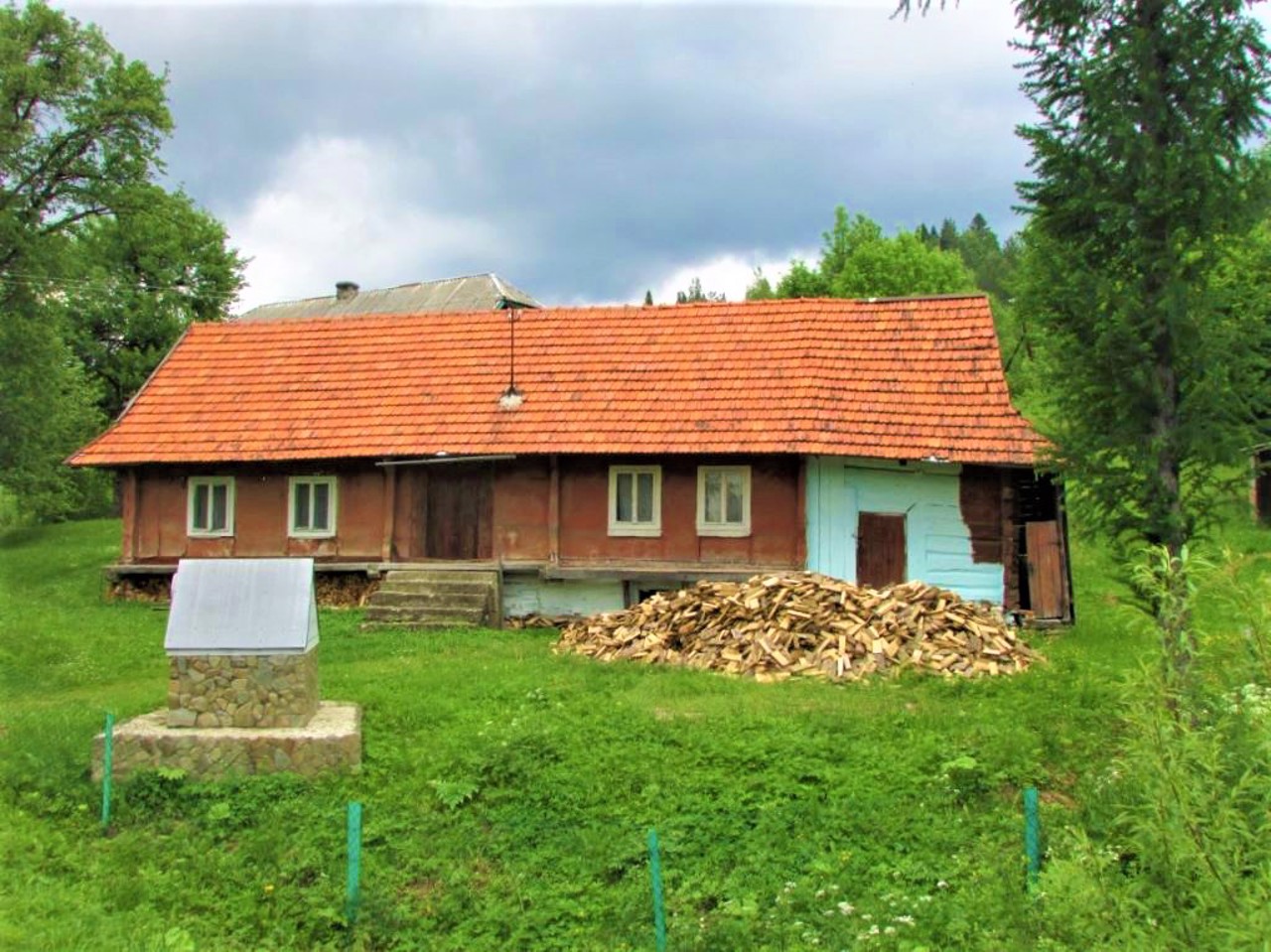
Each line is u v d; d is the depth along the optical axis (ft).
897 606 50.21
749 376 69.36
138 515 75.20
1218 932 15.87
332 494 72.28
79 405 143.64
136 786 34.27
